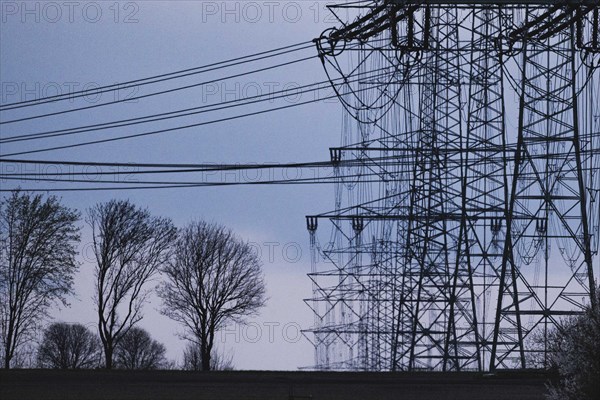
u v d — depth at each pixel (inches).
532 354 3225.9
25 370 2866.6
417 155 3563.0
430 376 2893.7
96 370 2935.5
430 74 3641.7
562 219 3112.7
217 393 2326.5
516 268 3134.8
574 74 3083.2
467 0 2790.4
